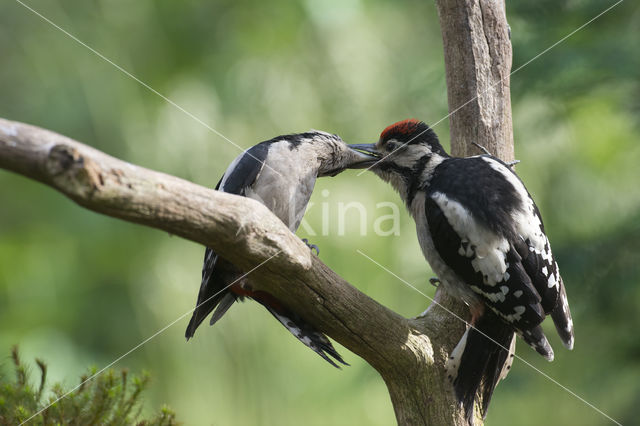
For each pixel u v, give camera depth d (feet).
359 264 40.04
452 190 20.30
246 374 41.75
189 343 42.86
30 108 47.16
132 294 46.03
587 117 41.32
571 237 36.78
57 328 46.57
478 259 19.47
